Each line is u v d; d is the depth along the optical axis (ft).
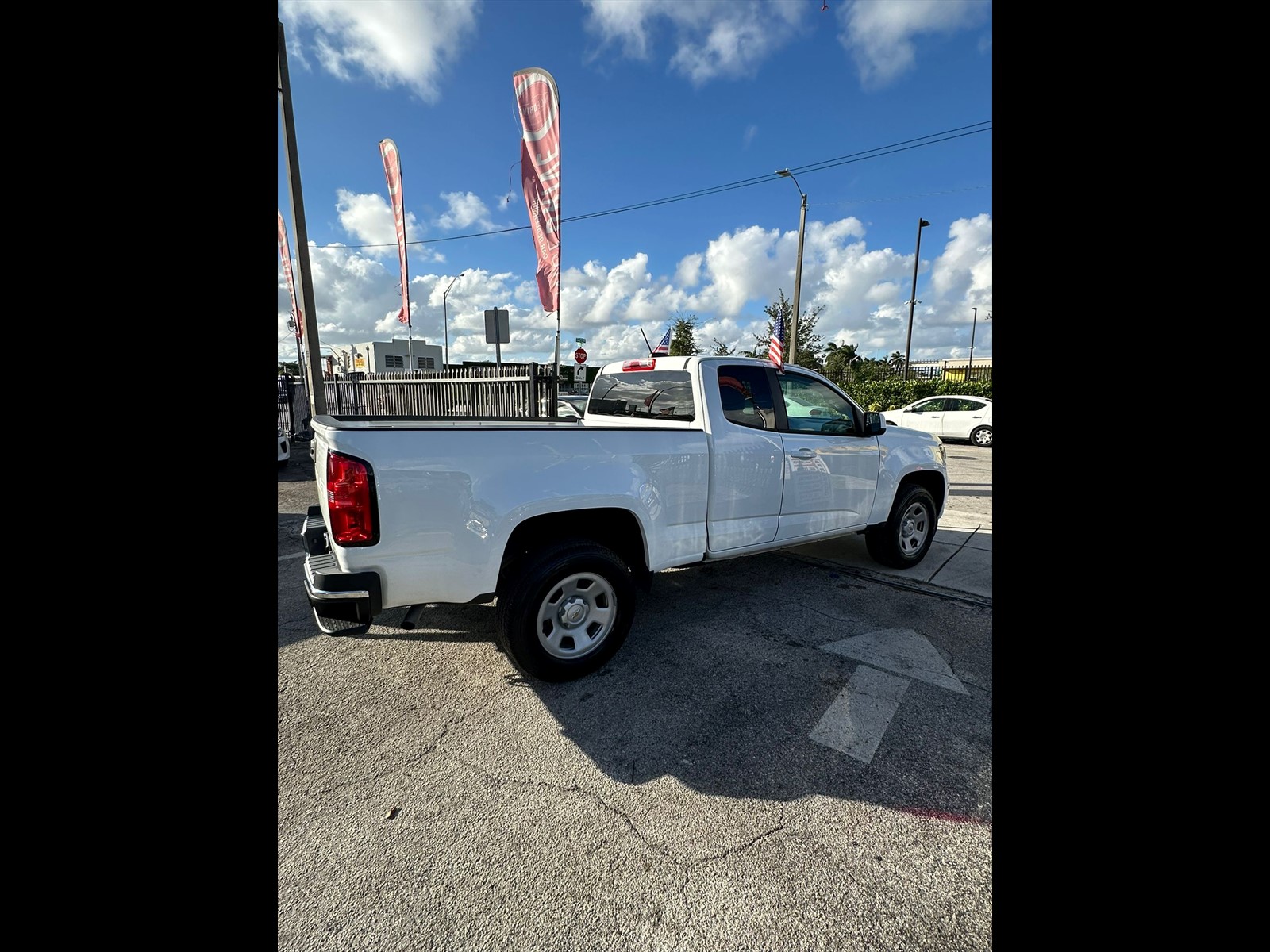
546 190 27.53
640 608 13.26
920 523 16.72
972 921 5.37
